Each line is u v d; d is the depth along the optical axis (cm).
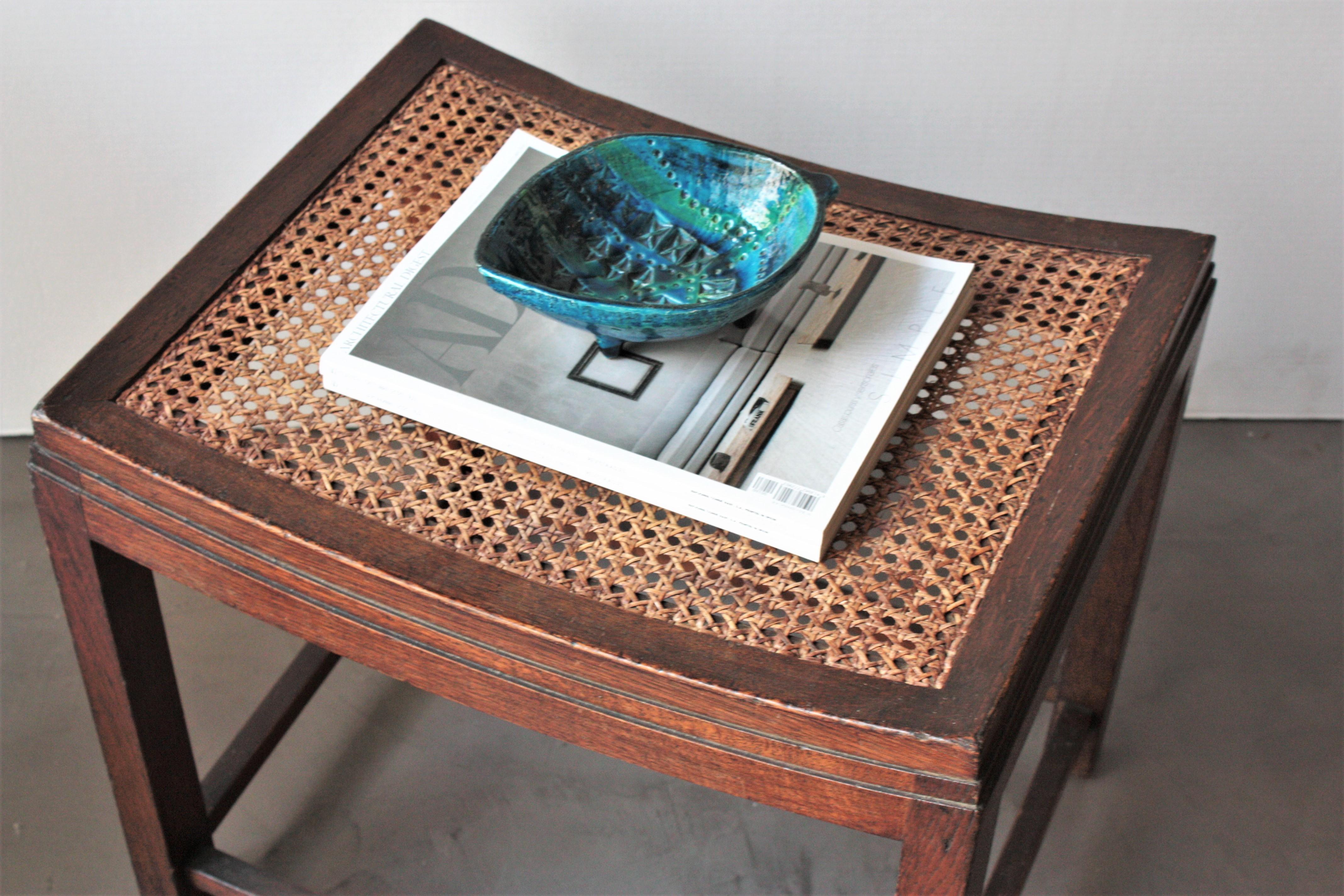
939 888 64
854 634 63
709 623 64
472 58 95
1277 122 116
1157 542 134
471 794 114
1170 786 115
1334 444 143
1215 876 109
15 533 133
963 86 116
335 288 79
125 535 73
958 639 62
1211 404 144
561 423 70
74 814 111
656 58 116
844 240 83
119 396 72
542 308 70
